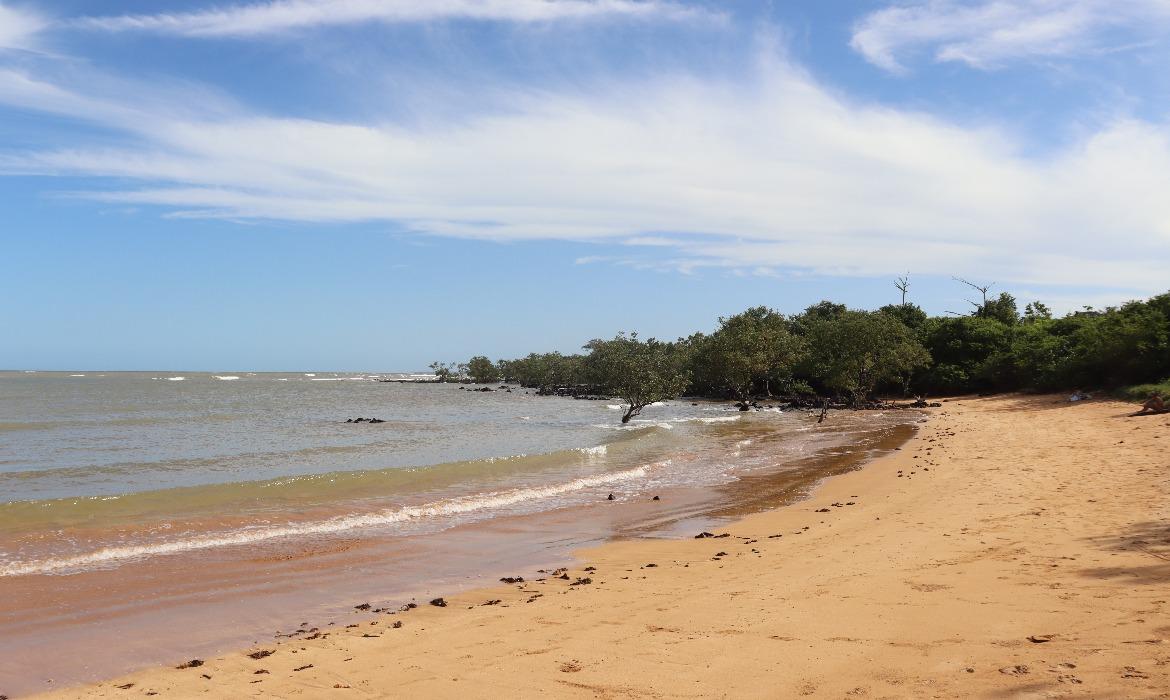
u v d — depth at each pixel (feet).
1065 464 59.57
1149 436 72.28
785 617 24.40
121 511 54.34
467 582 35.73
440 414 203.00
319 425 159.74
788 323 292.40
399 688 20.67
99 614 30.96
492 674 21.22
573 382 373.61
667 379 169.99
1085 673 16.37
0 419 167.63
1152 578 24.36
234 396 311.68
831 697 17.02
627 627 25.11
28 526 48.60
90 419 168.76
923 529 39.27
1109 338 142.92
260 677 22.59
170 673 23.66
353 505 57.88
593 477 73.46
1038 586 24.98
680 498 61.26
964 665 17.97
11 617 30.55
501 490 65.36
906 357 185.68
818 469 75.92
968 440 90.38
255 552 42.70
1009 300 254.68
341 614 30.58
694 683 18.95
